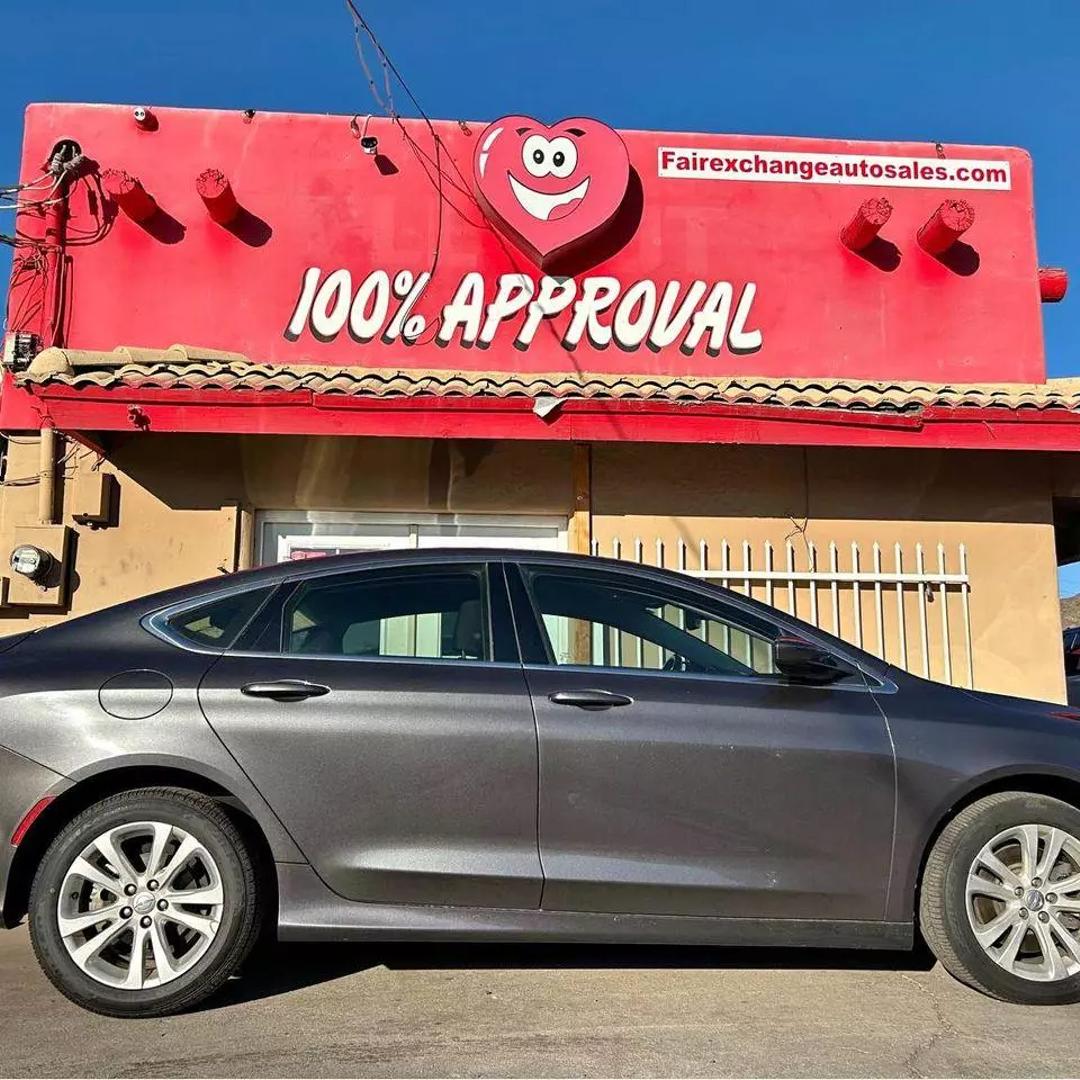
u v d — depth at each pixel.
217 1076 3.32
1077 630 12.59
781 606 8.08
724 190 8.99
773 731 4.01
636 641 4.25
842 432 7.14
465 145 8.88
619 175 8.70
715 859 3.93
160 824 3.81
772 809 3.96
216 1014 3.86
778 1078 3.34
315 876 3.85
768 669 4.26
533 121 8.72
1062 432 7.20
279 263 8.60
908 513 8.25
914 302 8.97
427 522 8.20
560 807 3.91
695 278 8.86
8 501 7.82
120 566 7.80
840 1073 3.38
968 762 4.05
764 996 4.08
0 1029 3.71
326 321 8.57
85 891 3.81
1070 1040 3.66
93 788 3.94
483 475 8.07
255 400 6.87
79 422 6.83
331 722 3.91
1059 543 10.09
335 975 4.30
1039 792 4.23
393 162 8.80
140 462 7.91
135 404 6.85
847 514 8.22
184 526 7.87
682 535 8.10
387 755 3.89
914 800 4.01
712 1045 3.59
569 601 4.29
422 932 3.83
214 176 8.24
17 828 3.77
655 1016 3.86
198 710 3.89
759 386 7.71
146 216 8.49
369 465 8.02
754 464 8.22
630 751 3.94
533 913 3.88
